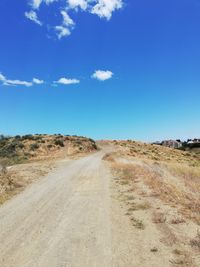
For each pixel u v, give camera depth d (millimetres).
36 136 81250
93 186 21203
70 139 83250
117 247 8867
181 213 11984
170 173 31016
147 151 90625
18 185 22078
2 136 79125
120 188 19469
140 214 12422
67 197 17344
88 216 12695
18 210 14352
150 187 18734
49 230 10906
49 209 14352
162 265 7430
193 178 29422
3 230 11125
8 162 47219
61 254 8555
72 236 10109
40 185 22531
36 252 8789
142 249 8539
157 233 9812
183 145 159875
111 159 48281
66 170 33531
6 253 8812
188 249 8211
